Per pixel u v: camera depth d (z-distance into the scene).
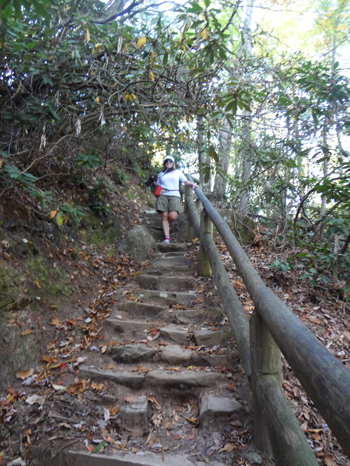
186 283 3.60
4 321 2.46
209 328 2.81
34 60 2.82
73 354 2.62
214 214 3.04
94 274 3.73
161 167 8.63
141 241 4.61
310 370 0.99
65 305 3.08
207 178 3.19
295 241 4.37
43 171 3.97
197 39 2.63
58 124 3.53
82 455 1.78
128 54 2.99
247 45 5.26
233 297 2.57
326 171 4.59
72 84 3.17
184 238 5.07
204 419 1.97
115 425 2.00
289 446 1.33
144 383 2.29
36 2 1.03
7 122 3.09
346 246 3.38
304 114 4.21
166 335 2.78
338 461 1.75
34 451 1.83
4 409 2.03
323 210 4.79
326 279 3.35
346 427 0.80
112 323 2.95
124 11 2.93
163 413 2.13
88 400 2.17
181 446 1.87
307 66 3.75
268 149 4.55
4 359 2.31
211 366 2.43
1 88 3.00
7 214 3.01
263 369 1.67
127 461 1.75
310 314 2.97
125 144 5.77
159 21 2.44
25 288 2.76
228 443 1.83
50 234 3.44
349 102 3.71
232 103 2.63
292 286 3.40
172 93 3.13
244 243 4.73
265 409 1.53
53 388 2.23
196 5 2.02
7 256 2.77
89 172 4.96
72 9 2.63
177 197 4.83
